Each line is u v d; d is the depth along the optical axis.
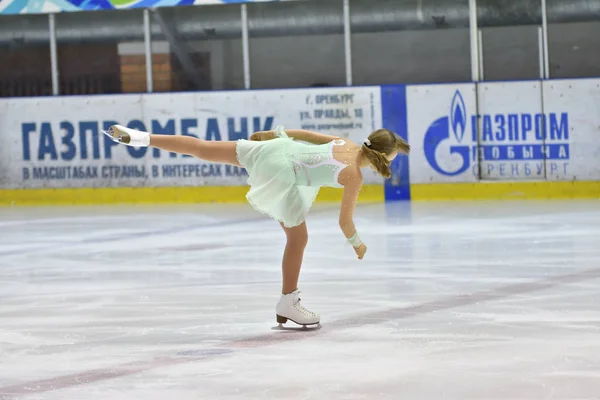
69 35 25.25
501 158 21.08
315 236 15.10
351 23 24.72
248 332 8.28
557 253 12.49
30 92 26.89
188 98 22.36
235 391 6.34
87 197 22.69
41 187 22.94
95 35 25.19
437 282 10.59
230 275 11.55
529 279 10.61
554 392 6.10
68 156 22.77
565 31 26.06
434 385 6.34
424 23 24.59
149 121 22.53
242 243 14.59
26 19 25.59
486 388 6.23
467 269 11.45
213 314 9.16
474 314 8.78
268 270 11.84
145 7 23.11
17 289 10.97
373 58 27.00
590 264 11.50
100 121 22.66
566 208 18.33
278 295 10.11
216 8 24.84
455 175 21.25
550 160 20.89
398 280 10.83
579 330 7.96
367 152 7.99
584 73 26.17
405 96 21.44
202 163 22.12
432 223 16.47
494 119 21.06
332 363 7.04
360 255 8.16
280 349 7.56
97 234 16.39
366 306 9.35
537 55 26.11
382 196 21.53
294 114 22.00
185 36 25.11
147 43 23.58
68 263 13.01
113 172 22.56
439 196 21.33
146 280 11.36
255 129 22.16
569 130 20.80
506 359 7.01
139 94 22.53
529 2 24.28
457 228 15.60
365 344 7.65
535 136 20.92
